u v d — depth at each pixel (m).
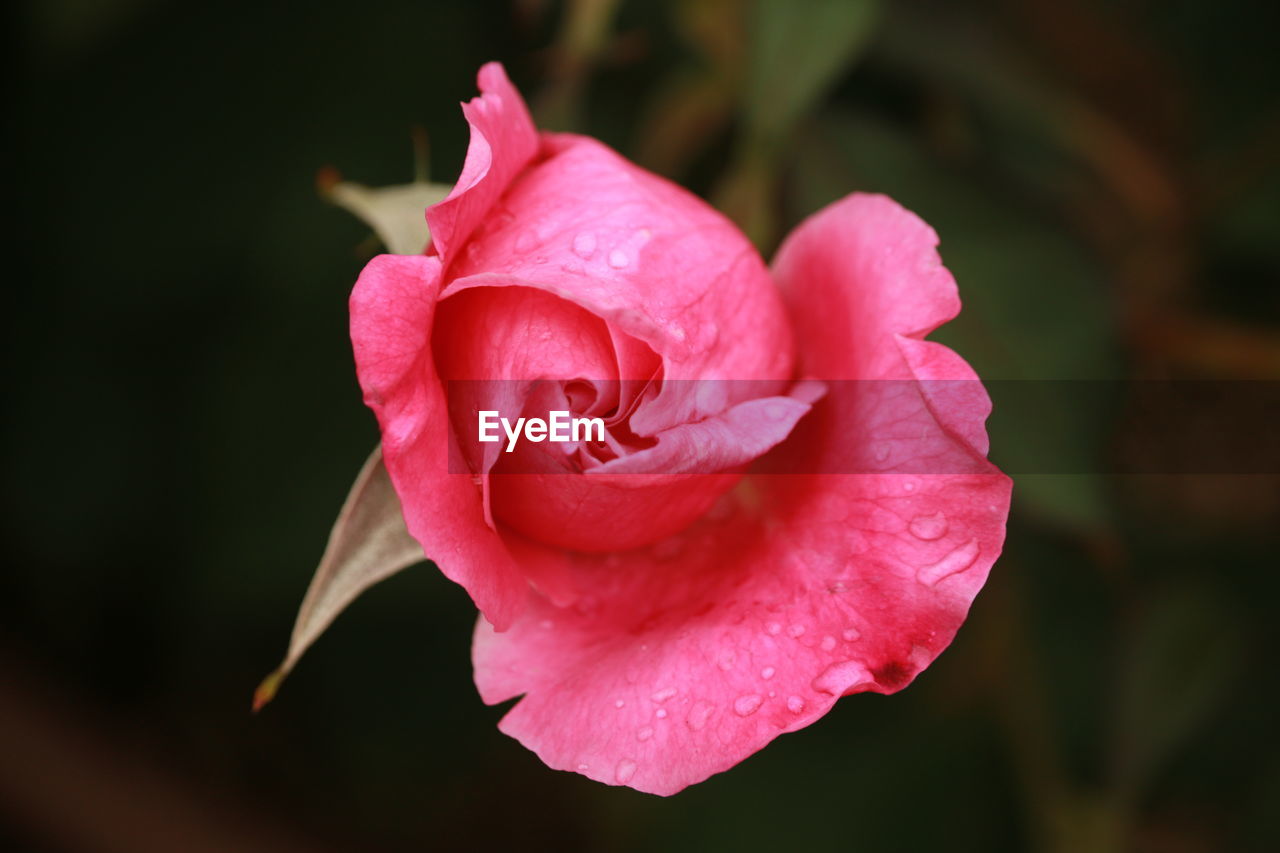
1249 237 0.36
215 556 0.41
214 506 0.41
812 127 0.34
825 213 0.26
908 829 0.41
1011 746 0.40
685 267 0.25
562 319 0.24
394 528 0.24
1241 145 0.37
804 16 0.31
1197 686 0.36
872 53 0.35
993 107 0.35
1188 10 0.37
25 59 0.41
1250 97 0.37
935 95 0.36
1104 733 0.38
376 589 0.42
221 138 0.42
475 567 0.24
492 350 0.24
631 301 0.24
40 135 0.42
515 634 0.26
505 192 0.25
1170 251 0.37
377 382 0.23
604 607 0.26
